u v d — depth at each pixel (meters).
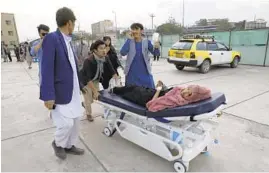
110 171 2.43
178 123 2.51
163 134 2.62
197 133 2.47
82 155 2.76
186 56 8.76
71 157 2.71
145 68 3.55
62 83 2.33
